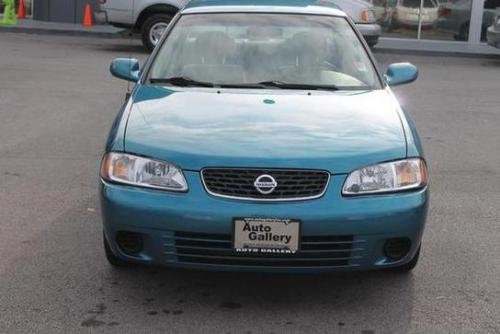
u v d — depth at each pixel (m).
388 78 5.36
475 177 6.76
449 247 4.92
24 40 16.39
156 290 4.15
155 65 5.07
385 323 3.80
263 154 3.73
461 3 18.70
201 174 3.72
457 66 15.09
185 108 4.29
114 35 17.88
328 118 4.18
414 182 3.87
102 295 4.07
